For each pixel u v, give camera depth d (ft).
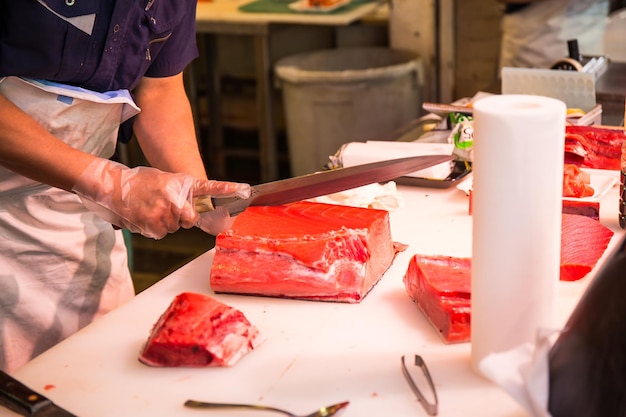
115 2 5.66
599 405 3.36
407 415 3.84
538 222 3.71
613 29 12.28
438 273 4.63
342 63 14.99
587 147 6.92
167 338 4.25
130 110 6.35
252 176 17.35
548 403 3.36
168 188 5.24
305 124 14.38
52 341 6.38
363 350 4.38
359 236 4.92
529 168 3.62
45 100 5.83
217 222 5.58
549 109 3.58
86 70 5.84
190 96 16.17
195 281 5.29
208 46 16.47
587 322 3.32
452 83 14.38
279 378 4.17
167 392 4.11
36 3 5.39
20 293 6.18
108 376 4.25
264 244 4.96
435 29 14.15
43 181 5.45
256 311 4.85
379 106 13.99
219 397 4.05
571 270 4.95
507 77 8.46
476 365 4.06
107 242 6.64
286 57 15.24
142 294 5.13
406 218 6.10
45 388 4.17
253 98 18.12
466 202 6.37
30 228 6.16
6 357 6.22
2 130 5.26
